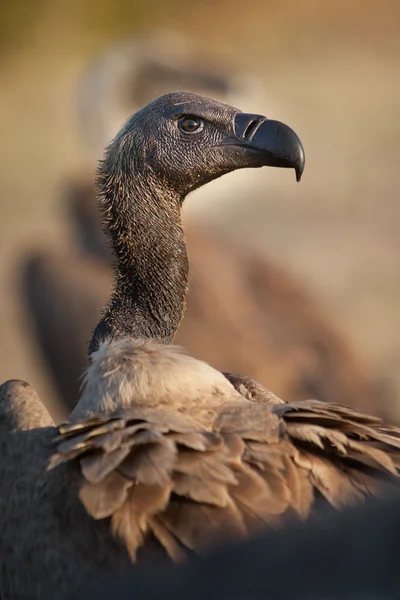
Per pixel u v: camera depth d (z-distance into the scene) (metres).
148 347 6.77
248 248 15.39
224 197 22.23
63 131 28.50
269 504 5.65
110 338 8.18
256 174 23.98
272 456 5.91
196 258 14.59
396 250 21.92
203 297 14.10
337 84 33.09
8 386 7.01
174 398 6.44
